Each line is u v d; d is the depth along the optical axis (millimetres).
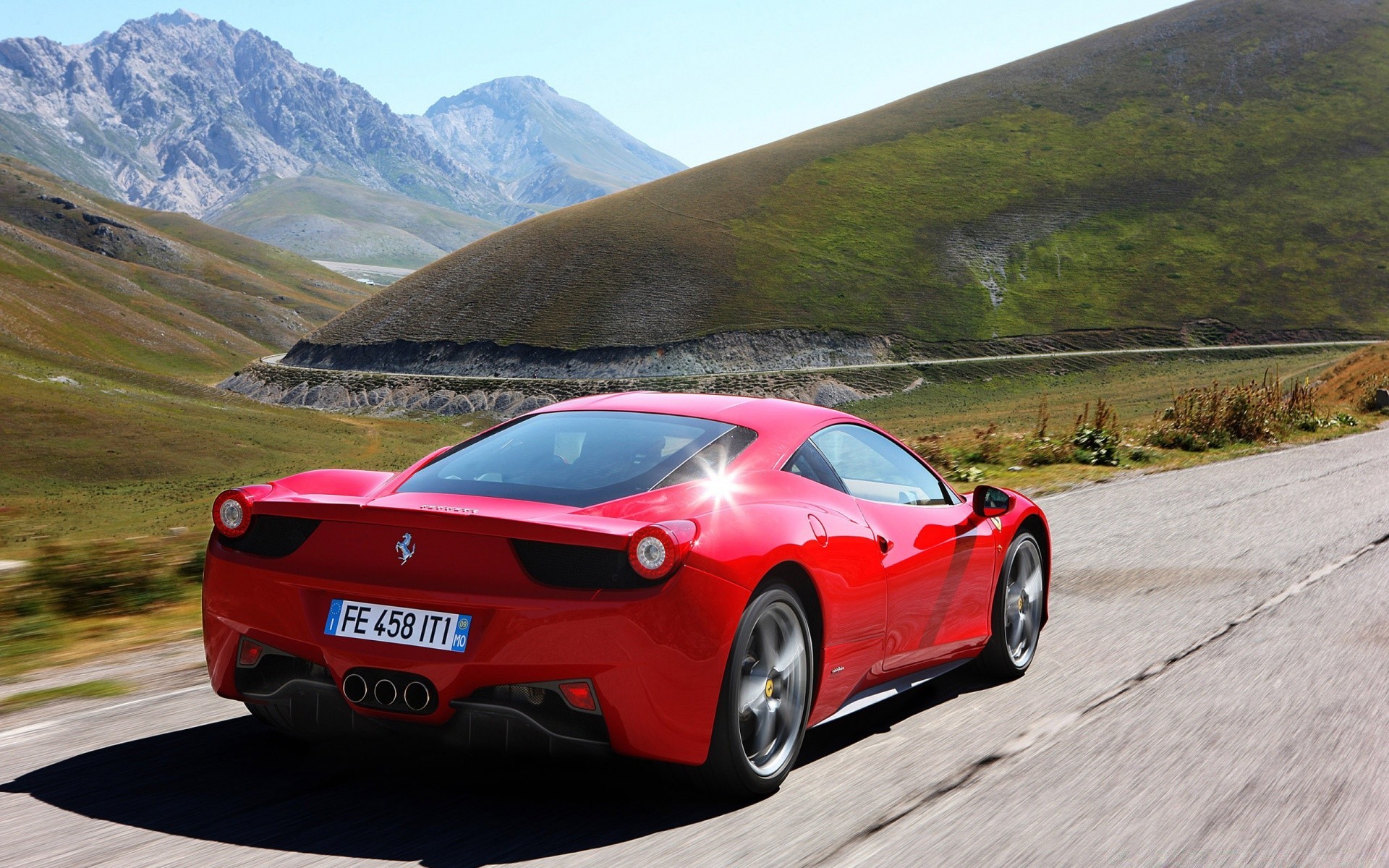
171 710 4242
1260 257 127438
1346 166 141750
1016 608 4988
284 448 102688
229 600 3342
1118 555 8414
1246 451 18547
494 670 2957
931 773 3650
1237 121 155000
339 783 3395
